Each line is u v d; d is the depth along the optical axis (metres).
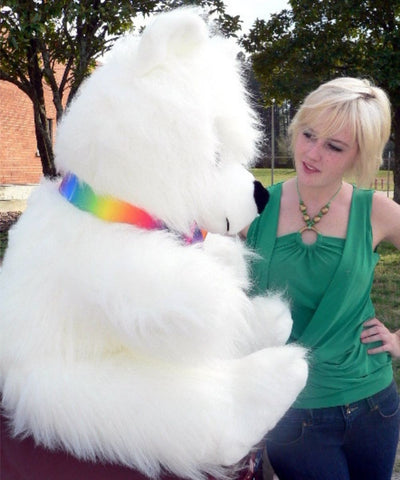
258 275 2.05
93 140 1.42
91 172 1.43
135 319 1.28
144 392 1.35
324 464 2.06
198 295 1.32
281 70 13.06
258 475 1.83
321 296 2.03
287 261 2.03
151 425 1.32
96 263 1.37
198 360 1.38
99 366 1.39
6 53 9.39
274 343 1.72
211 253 1.65
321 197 2.05
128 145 1.39
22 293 1.42
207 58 1.53
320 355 2.01
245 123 1.60
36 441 1.37
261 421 1.43
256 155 1.72
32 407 1.34
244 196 1.57
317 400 2.02
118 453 1.33
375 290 6.93
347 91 1.95
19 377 1.39
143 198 1.43
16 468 1.36
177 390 1.36
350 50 11.98
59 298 1.39
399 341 2.18
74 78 8.96
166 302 1.29
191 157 1.44
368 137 1.93
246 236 2.12
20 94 17.47
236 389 1.46
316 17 12.00
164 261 1.38
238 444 1.39
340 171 1.97
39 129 10.29
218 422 1.36
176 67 1.46
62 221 1.45
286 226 2.08
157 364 1.41
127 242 1.40
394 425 2.15
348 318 2.05
